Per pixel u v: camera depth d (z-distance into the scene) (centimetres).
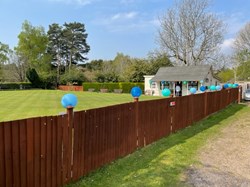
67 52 7062
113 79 4950
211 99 1355
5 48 5472
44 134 388
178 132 912
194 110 1102
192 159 607
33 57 5938
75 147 453
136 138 666
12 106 1681
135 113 659
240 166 570
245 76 4303
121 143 599
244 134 900
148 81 3734
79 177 466
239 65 4269
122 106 601
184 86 3409
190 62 3966
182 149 688
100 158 525
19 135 348
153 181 468
